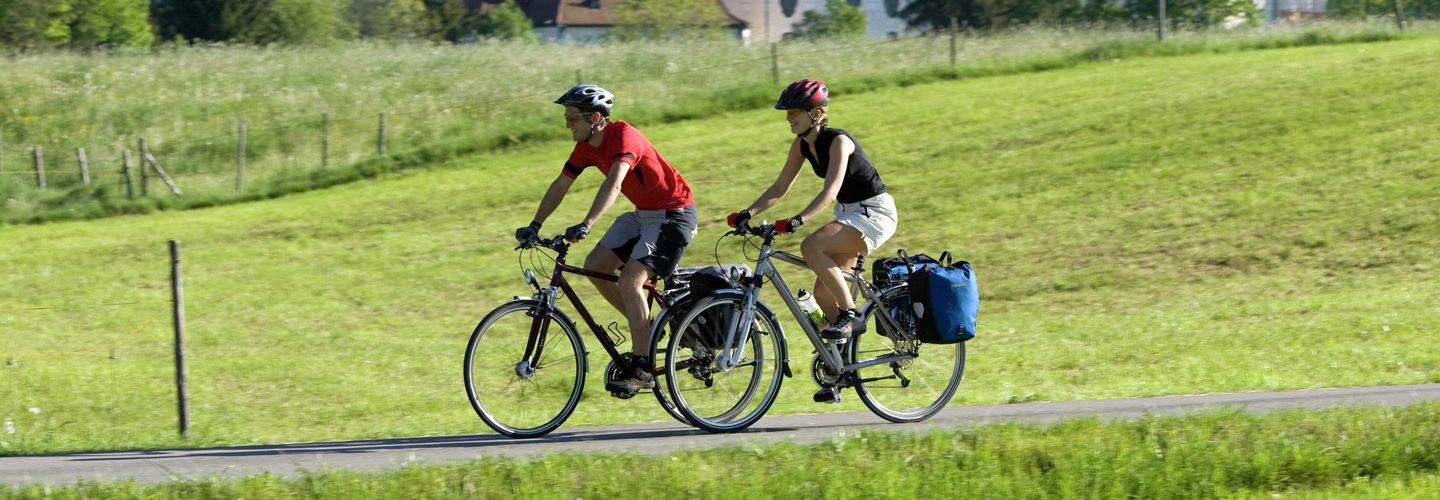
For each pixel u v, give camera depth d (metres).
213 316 63.06
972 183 83.06
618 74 134.25
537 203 88.81
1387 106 90.00
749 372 27.75
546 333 27.17
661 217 26.48
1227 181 76.69
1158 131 91.12
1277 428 25.83
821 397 28.17
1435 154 76.75
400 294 67.38
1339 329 47.59
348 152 114.12
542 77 134.62
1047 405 32.03
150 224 90.44
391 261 74.81
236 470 24.19
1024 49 138.62
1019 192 79.94
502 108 125.12
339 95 129.88
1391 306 51.81
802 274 65.81
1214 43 134.50
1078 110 101.81
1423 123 84.31
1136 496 22.98
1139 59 129.12
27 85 128.38
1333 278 59.50
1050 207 75.94
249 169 110.69
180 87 131.88
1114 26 157.25
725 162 96.44
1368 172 74.88
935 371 29.19
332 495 21.84
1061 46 138.88
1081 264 65.25
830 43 146.88
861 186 26.83
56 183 107.06
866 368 28.25
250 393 46.25
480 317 62.81
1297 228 66.81
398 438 28.53
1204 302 56.97
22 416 41.72
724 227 78.56
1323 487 23.92
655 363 26.69
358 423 39.12
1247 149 83.19
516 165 104.06
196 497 21.86
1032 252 68.00
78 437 34.50
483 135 112.62
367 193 97.38
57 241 84.31
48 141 117.00
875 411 28.55
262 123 122.12
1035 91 113.19
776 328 27.81
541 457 23.91
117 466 24.88
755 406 27.92
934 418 29.45
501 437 27.77
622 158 25.80
